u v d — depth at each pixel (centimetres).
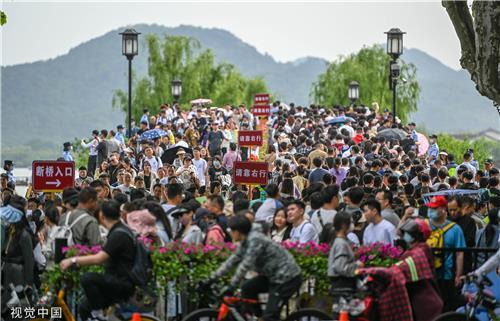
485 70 3198
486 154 9862
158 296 2686
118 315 2597
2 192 3753
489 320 2728
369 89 13862
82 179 5269
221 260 2641
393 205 3234
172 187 3091
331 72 14250
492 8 3156
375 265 2664
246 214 2722
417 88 13575
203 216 2944
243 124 7656
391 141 6994
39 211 3584
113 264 2556
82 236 2769
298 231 2845
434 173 4938
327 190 2936
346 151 6053
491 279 2841
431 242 2816
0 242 2917
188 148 6272
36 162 3506
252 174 4106
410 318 2491
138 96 14238
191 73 14562
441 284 2770
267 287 2467
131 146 6900
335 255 2505
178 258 2638
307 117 8362
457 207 3031
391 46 7375
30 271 3003
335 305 2512
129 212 2883
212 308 2577
